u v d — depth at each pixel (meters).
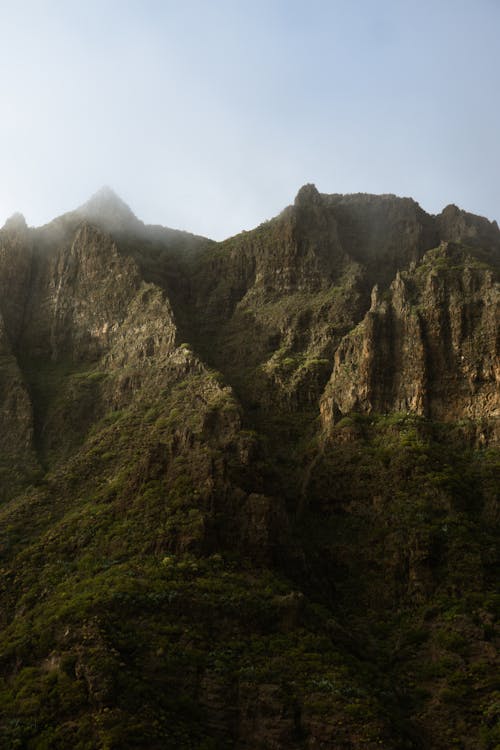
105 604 84.19
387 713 76.88
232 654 81.31
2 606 96.94
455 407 121.38
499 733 76.69
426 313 128.38
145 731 70.06
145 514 101.75
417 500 106.06
